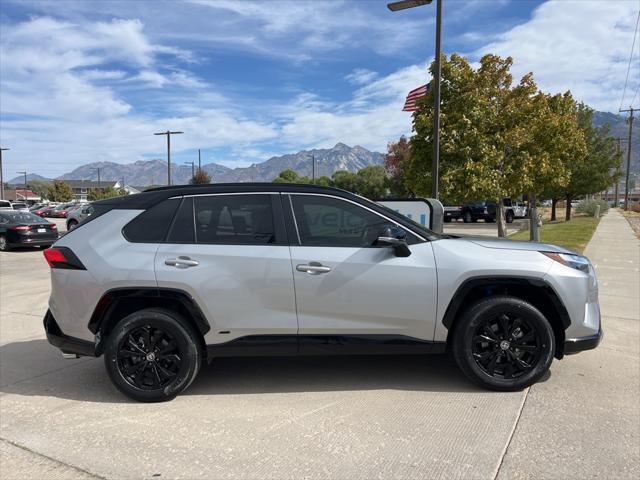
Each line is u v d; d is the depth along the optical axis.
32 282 10.63
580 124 31.03
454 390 4.25
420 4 10.85
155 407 4.02
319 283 4.06
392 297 4.07
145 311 4.10
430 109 13.10
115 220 4.26
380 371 4.73
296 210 4.24
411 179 13.62
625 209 58.22
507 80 13.45
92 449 3.35
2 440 3.50
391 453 3.23
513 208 38.16
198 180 65.50
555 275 4.09
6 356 5.40
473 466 3.06
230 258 4.08
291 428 3.60
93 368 5.01
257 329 4.10
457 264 4.09
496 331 4.16
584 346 4.18
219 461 3.17
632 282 9.34
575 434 3.45
